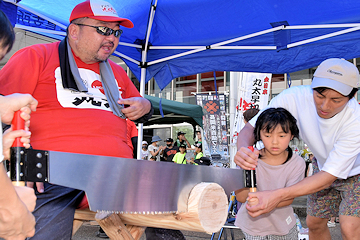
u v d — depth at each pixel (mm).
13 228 841
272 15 3391
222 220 1339
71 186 959
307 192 1862
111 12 1677
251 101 7875
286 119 1926
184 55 3973
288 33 3588
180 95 14289
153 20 3717
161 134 14234
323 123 2141
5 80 1476
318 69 1954
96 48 1659
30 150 918
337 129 2090
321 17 3344
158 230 1812
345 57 3443
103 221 1409
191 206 1252
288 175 2121
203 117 8852
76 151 1523
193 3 3395
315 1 3113
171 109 7957
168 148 9562
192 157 9531
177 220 1288
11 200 797
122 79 2064
